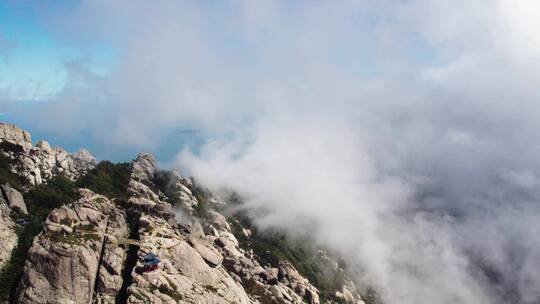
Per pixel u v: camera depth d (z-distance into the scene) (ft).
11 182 645.92
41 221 590.96
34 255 484.33
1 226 547.49
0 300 475.72
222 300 538.06
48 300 465.47
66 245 490.49
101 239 535.19
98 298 488.02
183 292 506.48
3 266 511.40
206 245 643.86
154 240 560.61
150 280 497.87
